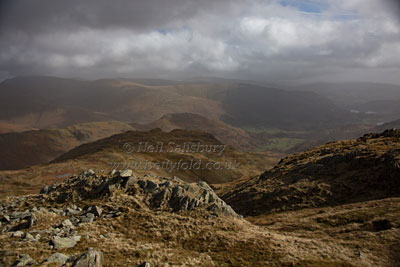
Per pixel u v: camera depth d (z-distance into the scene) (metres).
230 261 28.02
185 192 44.88
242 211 66.50
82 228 34.22
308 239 34.84
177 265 26.22
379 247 29.94
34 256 25.39
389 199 46.69
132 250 29.14
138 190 46.06
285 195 64.69
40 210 38.75
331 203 56.12
